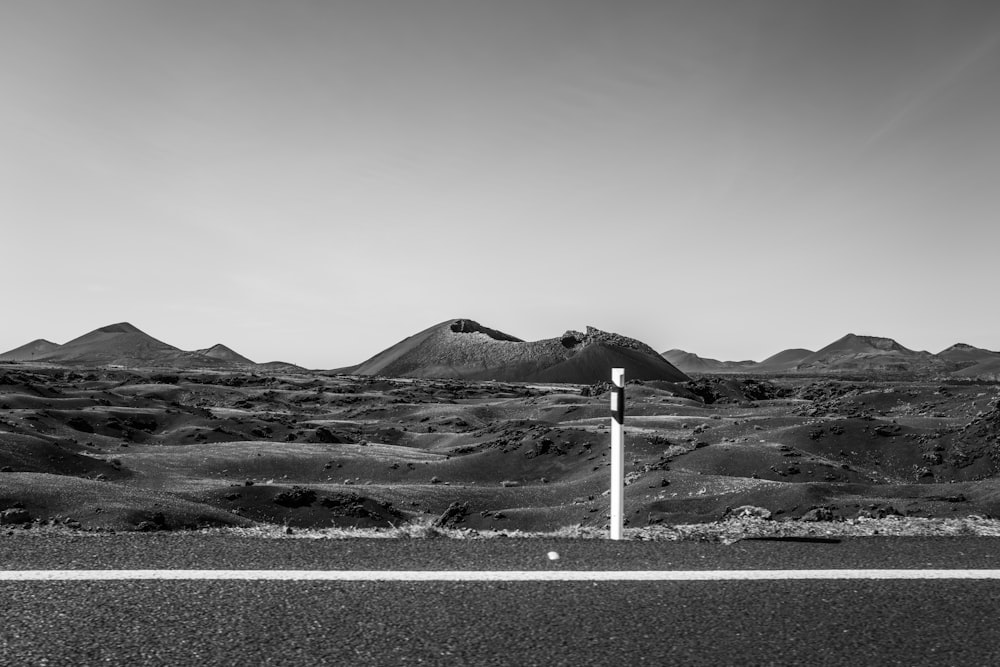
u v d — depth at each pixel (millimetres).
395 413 89312
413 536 6703
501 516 28172
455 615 3434
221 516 19188
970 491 15102
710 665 2926
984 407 47250
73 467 32781
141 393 100125
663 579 4004
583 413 72875
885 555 4555
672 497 24391
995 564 4359
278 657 2953
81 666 2861
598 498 28016
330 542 4793
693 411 72562
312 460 44625
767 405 83562
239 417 70500
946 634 3268
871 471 30266
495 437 57719
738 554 4586
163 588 3766
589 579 3998
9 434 33625
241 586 3814
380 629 3254
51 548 4543
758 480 25344
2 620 3309
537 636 3189
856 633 3270
